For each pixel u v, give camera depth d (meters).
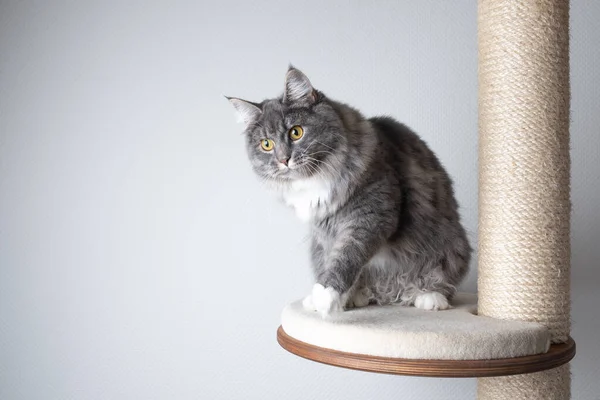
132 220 2.45
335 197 1.69
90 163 2.46
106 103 2.46
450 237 1.90
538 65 1.57
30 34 2.47
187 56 2.43
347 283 1.59
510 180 1.59
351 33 2.36
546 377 1.59
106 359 2.47
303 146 1.69
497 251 1.61
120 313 2.46
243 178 2.41
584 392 2.27
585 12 2.24
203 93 2.43
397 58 2.34
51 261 2.47
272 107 1.75
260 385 2.43
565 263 1.61
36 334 2.48
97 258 2.46
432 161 1.98
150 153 2.44
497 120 1.61
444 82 2.32
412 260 1.84
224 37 2.42
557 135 1.58
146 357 2.46
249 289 2.42
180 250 2.44
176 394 2.45
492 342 1.38
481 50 1.68
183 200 2.44
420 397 2.35
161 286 2.45
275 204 2.38
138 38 2.45
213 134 2.42
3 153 2.46
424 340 1.36
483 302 1.66
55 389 2.48
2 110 2.46
